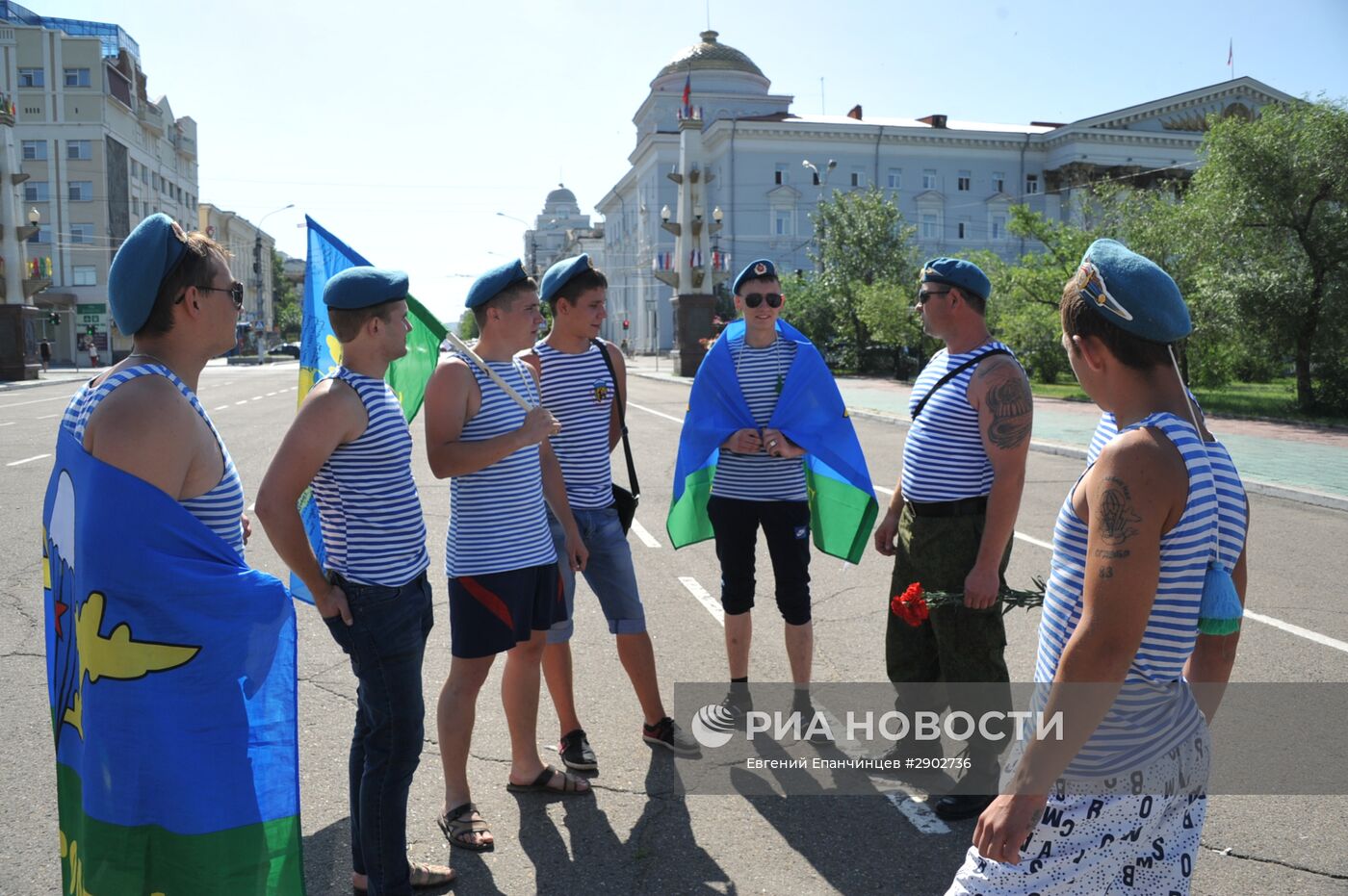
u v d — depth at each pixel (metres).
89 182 60.84
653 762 4.04
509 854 3.30
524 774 3.76
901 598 2.73
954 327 3.64
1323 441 16.20
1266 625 6.10
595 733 4.34
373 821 2.85
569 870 3.20
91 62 60.28
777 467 4.34
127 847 2.19
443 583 7.20
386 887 2.86
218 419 20.30
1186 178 56.34
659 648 5.59
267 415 21.41
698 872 3.19
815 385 4.34
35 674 5.01
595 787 3.81
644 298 70.50
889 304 34.81
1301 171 20.31
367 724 2.99
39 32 59.66
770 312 4.36
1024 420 3.42
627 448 4.20
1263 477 12.05
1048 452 14.95
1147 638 1.73
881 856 3.29
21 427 18.05
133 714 2.17
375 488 2.79
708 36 70.81
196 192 82.06
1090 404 22.86
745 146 60.00
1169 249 23.64
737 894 3.05
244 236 96.94
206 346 2.31
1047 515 9.86
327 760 4.04
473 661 3.43
